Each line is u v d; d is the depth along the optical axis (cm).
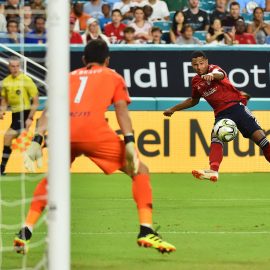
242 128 3500
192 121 4769
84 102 2125
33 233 2634
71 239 2530
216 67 3347
